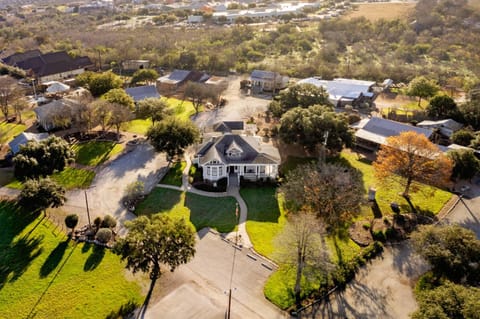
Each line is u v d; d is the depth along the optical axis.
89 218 50.25
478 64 125.50
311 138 65.00
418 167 53.28
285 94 83.50
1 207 54.34
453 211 53.97
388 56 139.50
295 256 39.38
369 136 74.25
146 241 38.16
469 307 28.66
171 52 136.88
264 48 152.25
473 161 57.41
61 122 77.31
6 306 37.62
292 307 37.59
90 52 136.50
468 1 194.12
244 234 49.03
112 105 76.25
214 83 105.25
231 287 40.38
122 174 63.66
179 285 40.53
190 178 62.03
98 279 41.16
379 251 45.59
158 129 64.75
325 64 125.00
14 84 96.94
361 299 38.88
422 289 39.62
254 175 62.38
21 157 56.31
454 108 83.00
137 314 36.69
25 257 44.41
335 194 46.94
